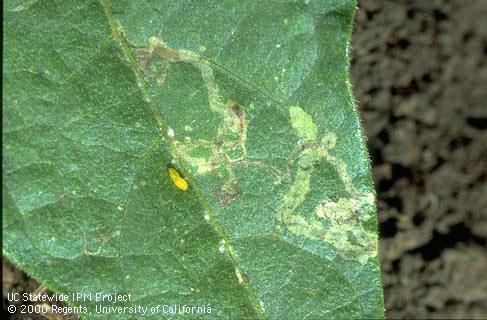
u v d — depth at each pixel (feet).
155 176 0.28
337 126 0.28
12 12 0.28
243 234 0.28
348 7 0.28
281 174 0.28
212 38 0.28
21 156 0.27
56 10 0.28
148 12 0.28
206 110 0.28
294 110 0.28
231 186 0.28
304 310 0.28
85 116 0.28
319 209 0.28
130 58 0.28
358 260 0.28
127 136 0.28
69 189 0.28
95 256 0.28
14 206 0.27
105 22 0.28
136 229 0.28
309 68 0.28
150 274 0.28
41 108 0.28
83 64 0.28
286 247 0.28
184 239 0.28
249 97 0.28
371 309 0.28
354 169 0.28
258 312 0.28
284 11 0.28
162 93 0.28
